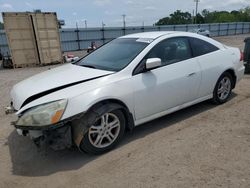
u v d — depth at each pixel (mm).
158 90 4137
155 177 3109
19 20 15266
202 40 5043
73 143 3539
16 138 4410
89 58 4738
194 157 3480
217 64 5059
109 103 3668
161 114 4344
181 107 4633
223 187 2871
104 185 3043
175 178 3064
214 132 4176
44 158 3727
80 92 3455
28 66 15930
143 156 3588
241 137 3971
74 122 3436
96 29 33406
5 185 3166
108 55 4496
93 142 3602
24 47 15648
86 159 3621
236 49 5699
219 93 5324
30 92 3574
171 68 4336
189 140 3957
